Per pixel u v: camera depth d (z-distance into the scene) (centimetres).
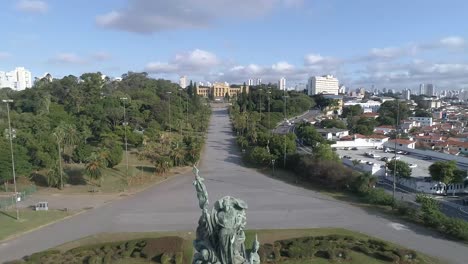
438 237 5619
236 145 14325
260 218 6444
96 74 17162
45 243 5384
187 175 9806
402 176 9188
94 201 7531
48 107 14225
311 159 9362
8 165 7681
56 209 6969
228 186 8675
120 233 5750
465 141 14212
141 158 10844
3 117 11650
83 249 4978
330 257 4828
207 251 3078
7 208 6994
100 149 9394
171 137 12044
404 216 6594
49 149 8862
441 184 8488
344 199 7688
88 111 13288
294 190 8369
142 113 15425
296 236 5572
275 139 11031
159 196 7919
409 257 4797
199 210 6931
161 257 4753
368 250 4966
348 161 11331
